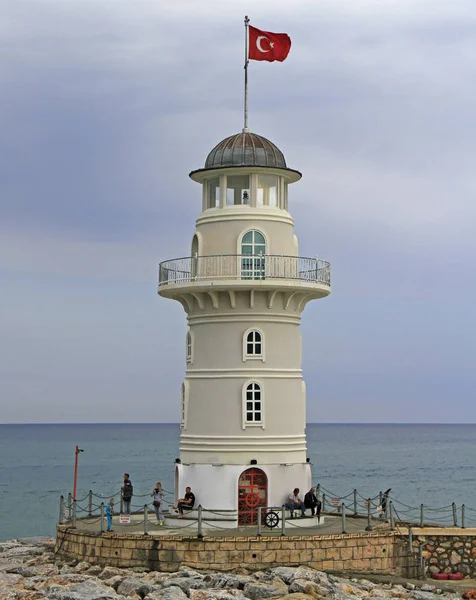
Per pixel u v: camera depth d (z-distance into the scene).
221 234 51.34
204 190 52.84
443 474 152.00
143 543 44.53
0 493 119.25
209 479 49.12
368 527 47.00
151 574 43.00
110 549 45.19
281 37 53.78
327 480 139.50
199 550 43.97
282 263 50.88
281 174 52.16
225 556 43.94
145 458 198.25
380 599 40.38
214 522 48.47
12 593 39.97
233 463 49.62
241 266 50.66
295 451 50.72
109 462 184.75
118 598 38.88
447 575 46.06
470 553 46.50
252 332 50.66
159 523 49.00
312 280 51.00
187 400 51.47
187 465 49.88
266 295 50.69
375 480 139.12
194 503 49.31
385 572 45.59
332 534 45.09
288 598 38.84
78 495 113.31
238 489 49.34
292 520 48.50
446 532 46.53
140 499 98.88
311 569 43.66
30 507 103.50
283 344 51.09
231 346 50.66
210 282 49.88
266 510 49.06
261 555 44.03
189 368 51.88
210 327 51.16
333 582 42.62
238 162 51.72
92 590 39.69
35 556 51.09
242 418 50.06
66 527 48.00
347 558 45.03
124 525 48.97
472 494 115.56
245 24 54.47
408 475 149.75
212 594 38.88
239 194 52.16
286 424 50.62
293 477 49.75
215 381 50.66
